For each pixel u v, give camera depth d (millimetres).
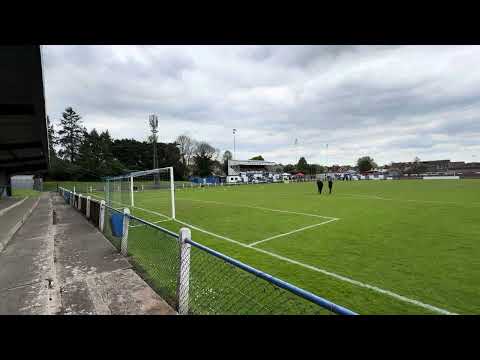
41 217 10102
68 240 6105
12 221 8109
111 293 3225
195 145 76125
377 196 17172
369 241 5855
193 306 2912
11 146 15766
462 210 10180
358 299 3105
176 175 65250
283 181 58531
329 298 3143
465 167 76062
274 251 5254
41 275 3828
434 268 4121
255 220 9008
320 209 11492
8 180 28438
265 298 3139
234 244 5855
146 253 4867
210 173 70500
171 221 9203
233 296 3191
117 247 5422
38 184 43031
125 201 17703
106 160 58281
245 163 78562
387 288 3410
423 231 6738
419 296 3166
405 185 31500
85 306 2893
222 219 9375
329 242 5844
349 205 12664
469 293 3229
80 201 11977
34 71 6398
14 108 8969
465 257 4629
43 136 13961
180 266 2777
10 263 4352
